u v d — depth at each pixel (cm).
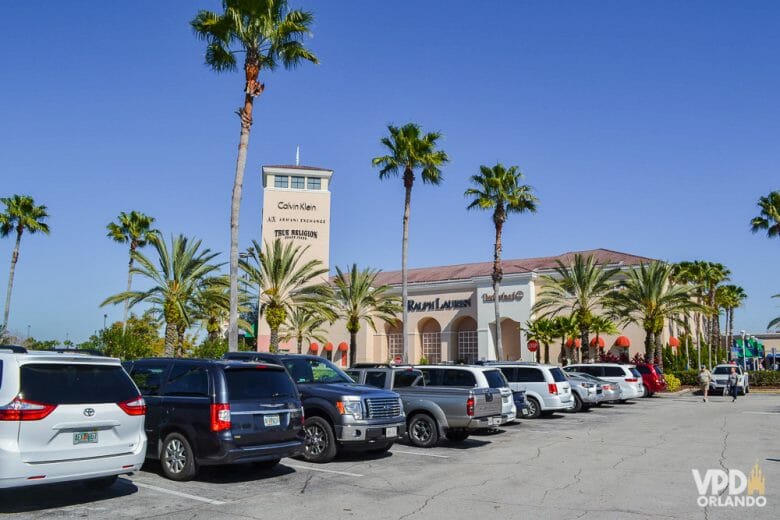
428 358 5381
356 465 1198
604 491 965
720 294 6562
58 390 794
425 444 1457
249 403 999
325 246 5875
